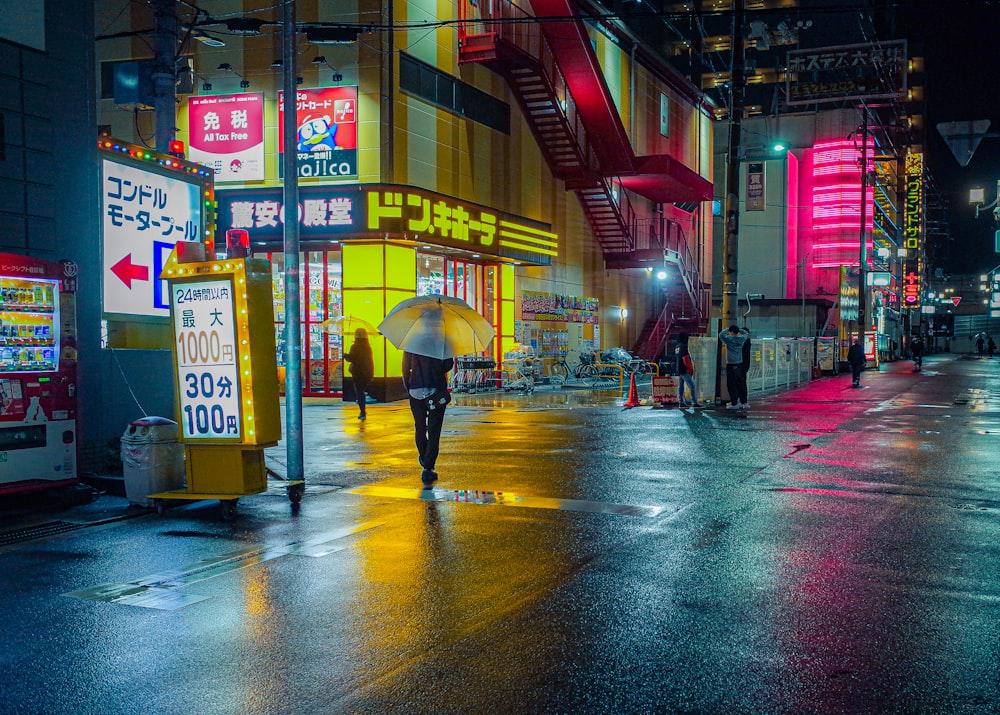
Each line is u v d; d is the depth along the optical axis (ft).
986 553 23.09
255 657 15.98
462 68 83.92
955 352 408.67
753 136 210.18
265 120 75.15
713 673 15.01
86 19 33.09
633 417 61.21
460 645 16.46
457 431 52.39
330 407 71.20
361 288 74.90
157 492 29.01
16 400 27.91
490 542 24.45
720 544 24.14
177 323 29.12
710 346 72.28
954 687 14.38
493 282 92.84
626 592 19.71
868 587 20.02
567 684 14.58
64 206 31.96
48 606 19.12
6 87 29.81
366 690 14.42
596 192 108.27
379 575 21.27
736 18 68.33
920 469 37.24
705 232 155.02
